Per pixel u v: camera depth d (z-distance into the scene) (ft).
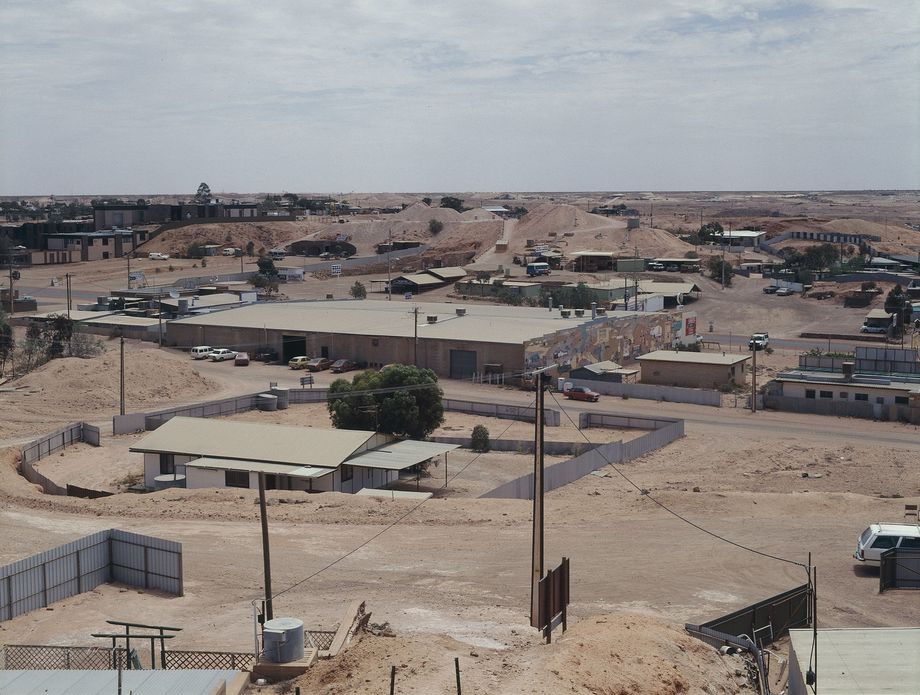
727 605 116.57
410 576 126.62
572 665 78.79
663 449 220.02
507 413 256.93
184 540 141.38
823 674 75.25
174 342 364.99
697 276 590.14
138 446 188.34
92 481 191.83
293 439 188.44
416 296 520.83
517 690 72.74
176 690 74.49
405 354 318.65
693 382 296.30
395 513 154.30
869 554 125.70
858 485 188.44
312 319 358.64
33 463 202.59
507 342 301.84
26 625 108.47
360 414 209.77
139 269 645.10
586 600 118.32
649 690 77.82
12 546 139.03
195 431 193.26
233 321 359.46
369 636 91.45
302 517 152.56
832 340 408.05
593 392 280.51
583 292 465.47
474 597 118.73
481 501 163.73
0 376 308.60
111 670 78.95
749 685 87.04
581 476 192.13
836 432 236.63
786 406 264.93
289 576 126.41
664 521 150.71
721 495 163.94
